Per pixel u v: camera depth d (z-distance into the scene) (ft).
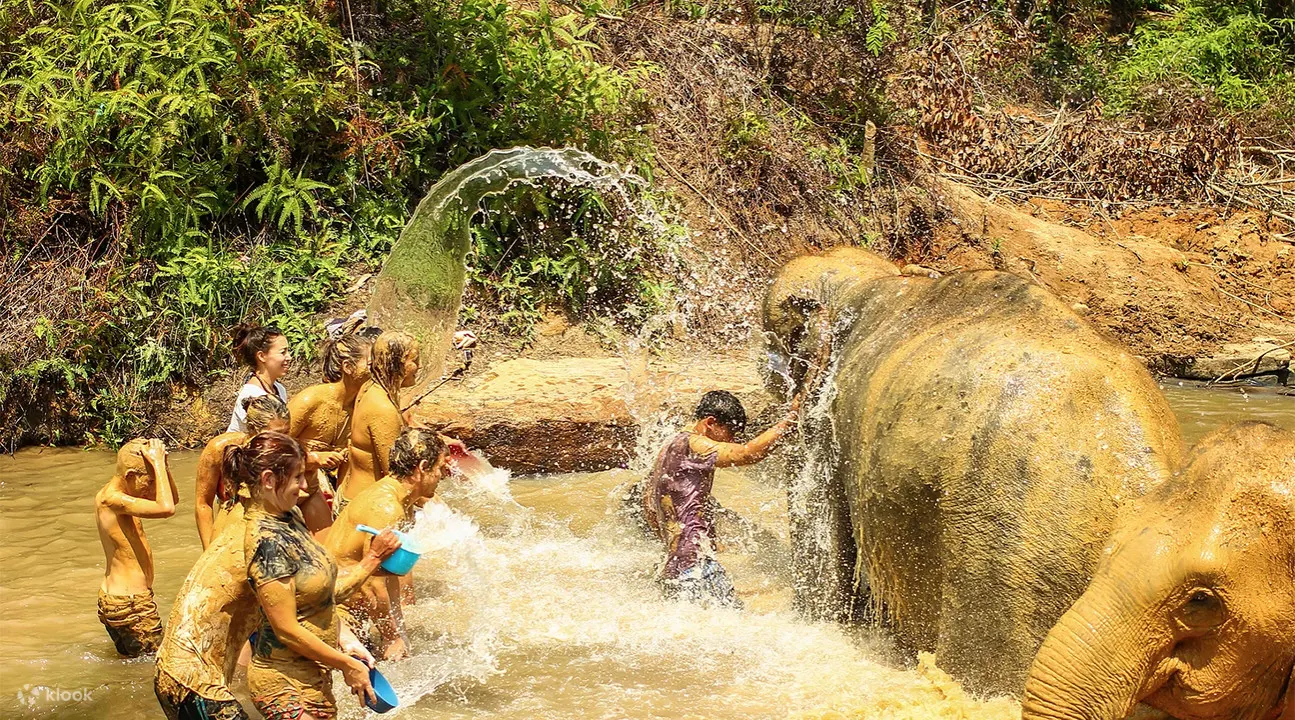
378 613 18.44
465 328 34.04
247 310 32.71
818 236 41.39
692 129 41.73
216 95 33.94
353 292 33.73
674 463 21.26
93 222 34.53
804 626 19.95
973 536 14.84
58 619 20.08
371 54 36.86
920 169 45.03
